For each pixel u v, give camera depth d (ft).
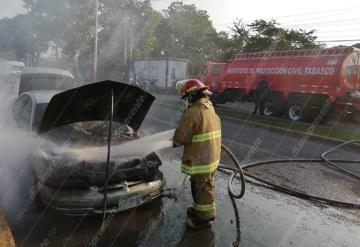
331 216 16.31
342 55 45.70
